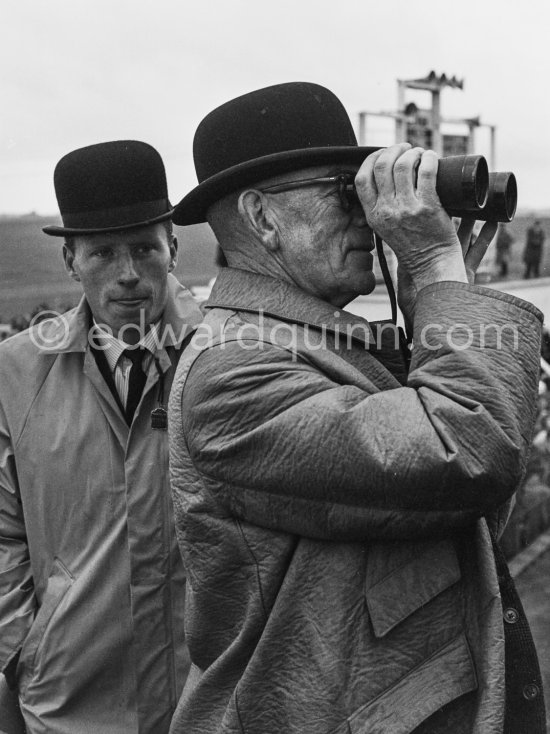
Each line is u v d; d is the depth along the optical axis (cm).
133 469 248
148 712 250
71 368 257
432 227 149
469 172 144
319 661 145
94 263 246
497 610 150
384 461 136
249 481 146
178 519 158
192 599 159
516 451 137
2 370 258
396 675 145
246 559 151
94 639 249
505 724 159
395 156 150
